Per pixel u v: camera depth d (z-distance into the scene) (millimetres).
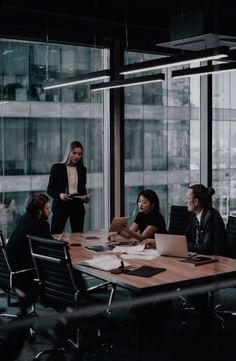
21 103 5766
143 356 3500
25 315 3822
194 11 5375
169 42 5617
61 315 3330
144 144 6434
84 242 4289
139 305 3744
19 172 5824
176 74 4926
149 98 6406
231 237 4230
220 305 4285
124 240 4355
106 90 6121
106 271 3246
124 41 5957
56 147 6051
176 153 6691
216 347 3666
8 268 3680
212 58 4172
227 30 5410
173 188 6727
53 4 4980
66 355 3484
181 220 5074
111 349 3537
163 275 3154
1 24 5258
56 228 5281
